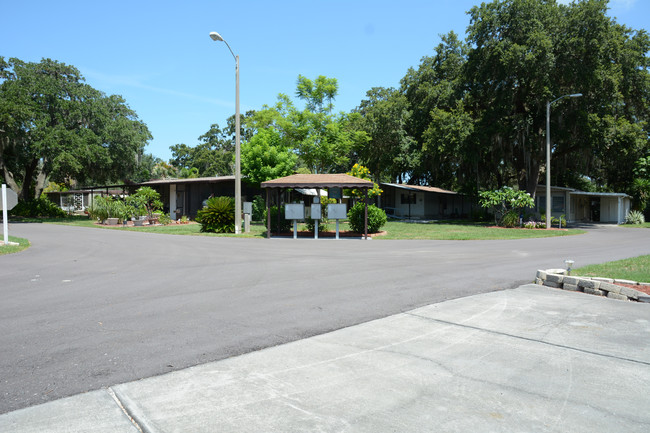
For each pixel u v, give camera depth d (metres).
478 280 9.11
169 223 30.45
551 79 30.41
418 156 42.72
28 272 10.19
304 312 6.39
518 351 4.72
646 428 3.09
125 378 3.95
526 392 3.69
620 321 5.95
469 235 22.34
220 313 6.32
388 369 4.20
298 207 21.02
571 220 40.28
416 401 3.51
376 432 3.02
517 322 5.89
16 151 35.19
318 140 39.50
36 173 42.81
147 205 31.62
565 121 31.30
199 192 33.75
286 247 16.33
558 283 8.32
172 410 3.33
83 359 4.43
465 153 33.50
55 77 37.75
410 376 4.03
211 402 3.47
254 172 31.22
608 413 3.32
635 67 32.75
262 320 5.95
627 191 41.53
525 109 33.75
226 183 32.84
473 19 33.62
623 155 33.56
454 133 33.44
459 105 34.81
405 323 5.83
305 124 39.06
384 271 10.32
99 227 27.50
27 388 3.72
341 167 54.22
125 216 29.28
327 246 16.81
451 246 17.00
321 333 5.38
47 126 34.94
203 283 8.73
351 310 6.52
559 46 29.52
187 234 22.38
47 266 11.19
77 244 17.09
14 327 5.58
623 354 4.63
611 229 30.14
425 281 8.97
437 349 4.79
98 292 7.83
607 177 44.69
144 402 3.46
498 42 30.56
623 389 3.75
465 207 48.28
